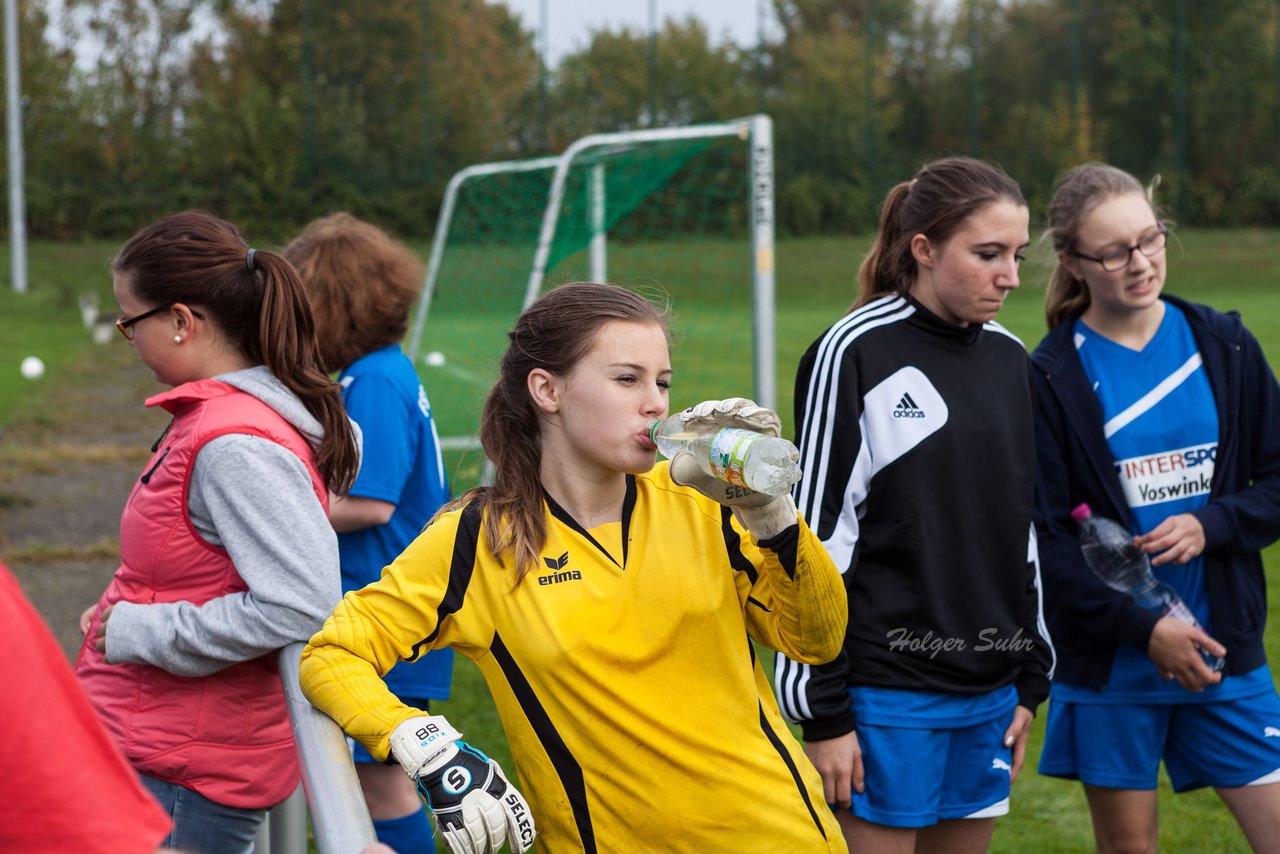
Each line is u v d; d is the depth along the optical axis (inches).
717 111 1275.8
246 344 84.8
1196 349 110.7
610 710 67.9
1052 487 110.7
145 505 80.3
